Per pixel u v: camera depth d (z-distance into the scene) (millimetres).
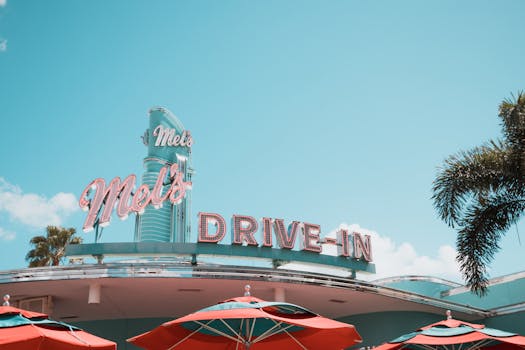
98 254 22406
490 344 16141
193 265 21641
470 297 30812
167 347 13234
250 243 23969
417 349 15953
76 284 21438
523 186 19391
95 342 11477
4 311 10992
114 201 24969
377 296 25094
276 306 11742
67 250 22422
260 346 14375
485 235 19938
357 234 26234
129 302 24469
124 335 27391
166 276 21203
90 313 26078
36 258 42562
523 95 19719
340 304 26359
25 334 10133
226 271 21828
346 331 12062
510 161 19156
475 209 20172
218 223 23891
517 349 15750
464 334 13562
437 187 20031
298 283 22656
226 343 14250
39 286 21359
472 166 19656
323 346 13664
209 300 24516
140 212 25641
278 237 24594
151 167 78750
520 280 29000
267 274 22234
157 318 27641
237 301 12320
